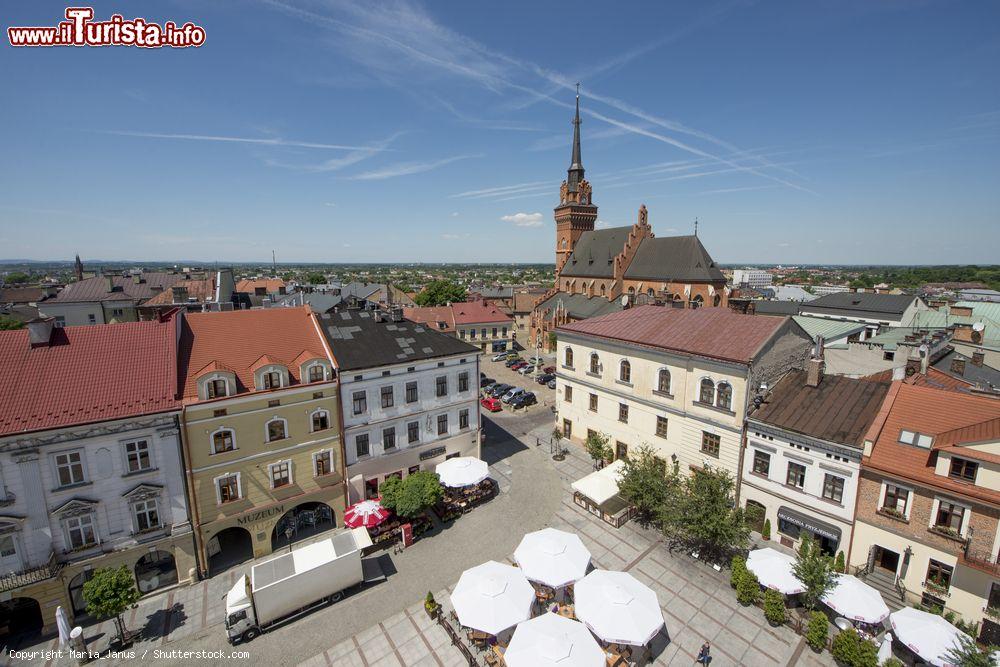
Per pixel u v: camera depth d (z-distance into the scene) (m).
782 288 146.75
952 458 26.09
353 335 40.75
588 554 30.25
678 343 39.88
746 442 35.19
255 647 26.52
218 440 31.55
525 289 173.62
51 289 87.88
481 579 26.94
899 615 24.41
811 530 32.22
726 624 27.45
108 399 28.58
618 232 100.31
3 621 27.48
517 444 52.84
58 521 27.02
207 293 90.62
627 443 45.12
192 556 31.16
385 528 36.16
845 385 34.62
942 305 79.50
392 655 26.00
